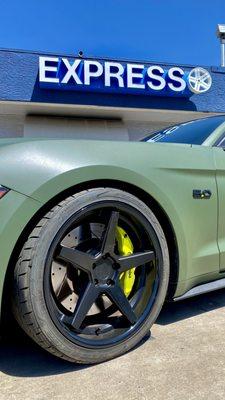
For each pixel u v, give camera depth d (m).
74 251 1.94
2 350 2.17
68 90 11.38
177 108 12.29
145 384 1.82
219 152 2.64
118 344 2.03
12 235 1.75
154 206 2.23
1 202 1.75
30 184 1.81
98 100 11.62
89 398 1.72
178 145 2.51
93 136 12.60
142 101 11.97
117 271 2.07
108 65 11.41
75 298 2.00
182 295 2.38
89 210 1.95
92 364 1.99
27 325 1.77
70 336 1.87
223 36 12.88
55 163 1.89
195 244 2.38
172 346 2.19
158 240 2.16
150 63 11.84
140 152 2.21
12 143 1.97
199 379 1.86
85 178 1.94
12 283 1.78
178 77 12.01
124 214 2.11
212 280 2.59
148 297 2.16
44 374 1.91
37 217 1.86
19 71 11.10
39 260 1.77
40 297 1.76
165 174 2.25
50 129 12.30
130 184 2.10
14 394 1.75
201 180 2.42
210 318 2.61
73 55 11.26
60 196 1.93
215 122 3.00
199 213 2.39
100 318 2.10
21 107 11.59
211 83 12.47
